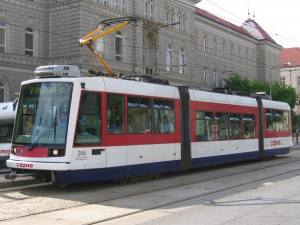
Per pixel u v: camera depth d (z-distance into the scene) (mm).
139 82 13062
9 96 29312
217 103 17000
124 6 35469
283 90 48906
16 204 9383
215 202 9758
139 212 8680
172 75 40969
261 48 64938
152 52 38375
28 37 31469
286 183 12852
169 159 13938
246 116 19188
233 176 14906
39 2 31922
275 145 21875
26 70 30703
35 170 10977
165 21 40344
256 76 64875
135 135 12539
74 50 31062
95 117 11281
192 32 44750
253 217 8109
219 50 54562
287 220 7836
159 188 11906
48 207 9055
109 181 13258
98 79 11547
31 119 11172
